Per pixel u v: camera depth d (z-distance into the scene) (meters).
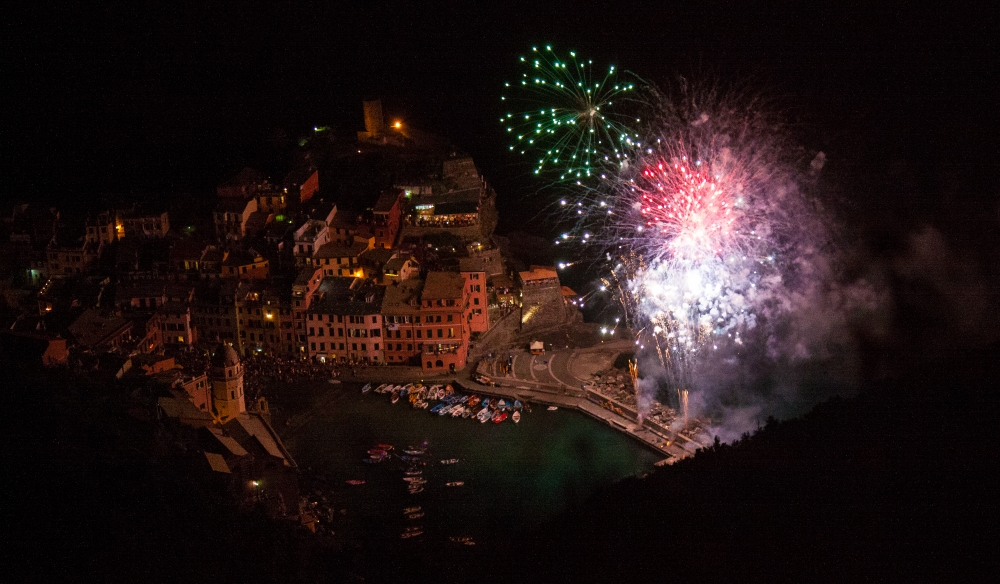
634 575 102.62
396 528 149.00
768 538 100.50
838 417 115.19
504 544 131.75
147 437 147.00
